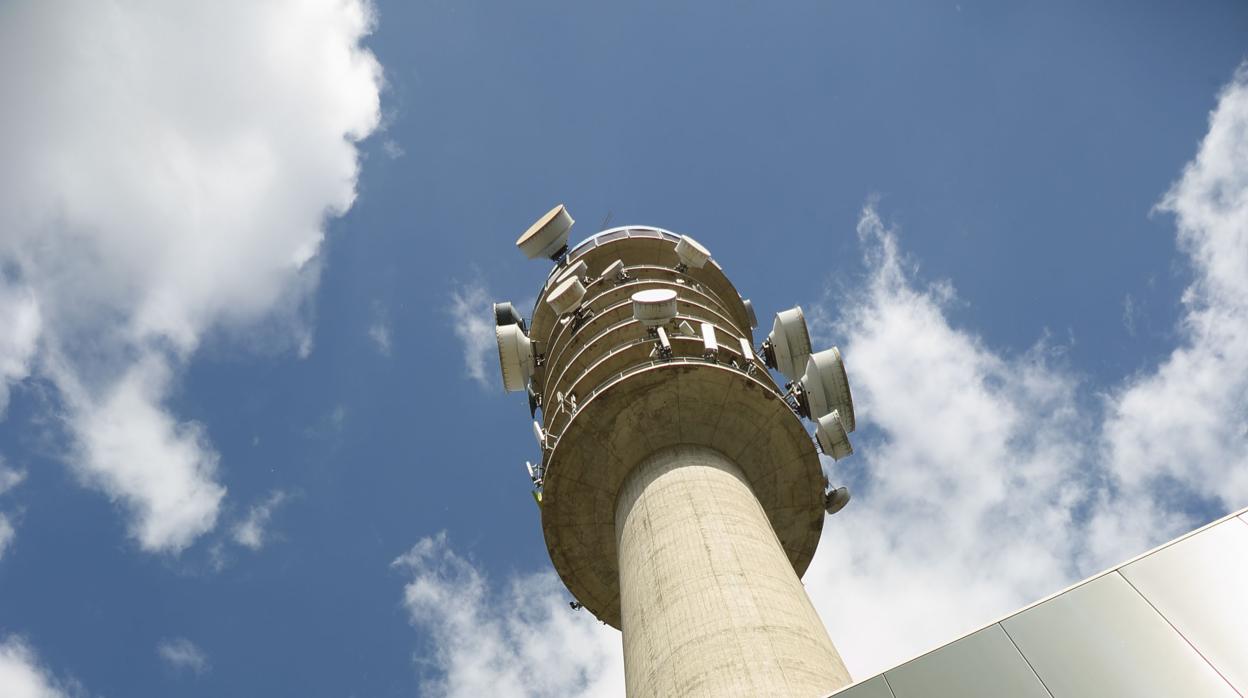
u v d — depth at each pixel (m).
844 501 24.70
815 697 14.37
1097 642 12.09
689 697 14.84
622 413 22.41
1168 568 12.55
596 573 23.86
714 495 19.94
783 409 22.78
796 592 17.39
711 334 23.86
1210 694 11.02
